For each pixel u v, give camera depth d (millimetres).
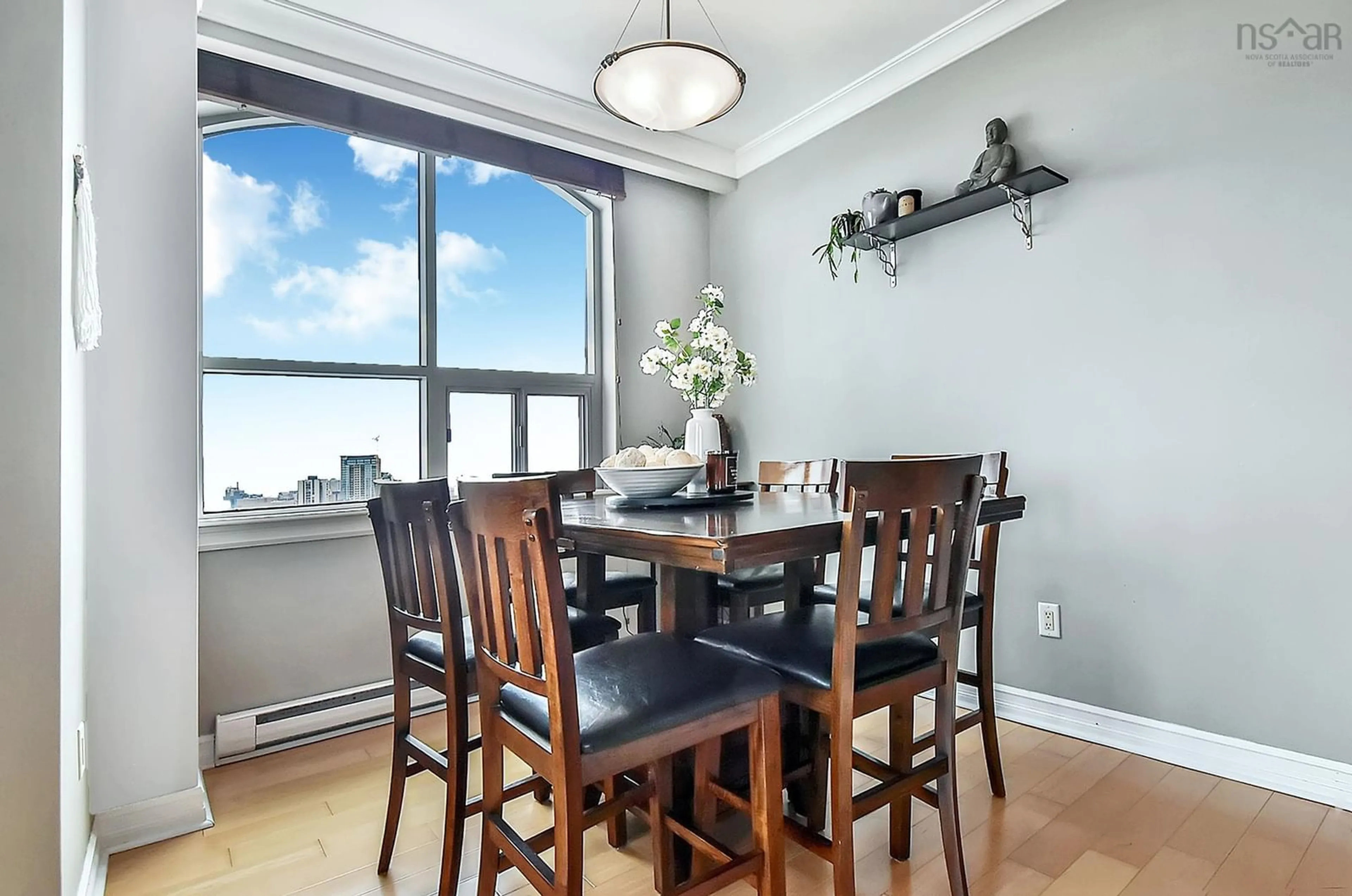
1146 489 2129
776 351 3439
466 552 1269
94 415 1756
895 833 1624
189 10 1920
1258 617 1915
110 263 1788
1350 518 1767
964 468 1388
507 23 2445
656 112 2074
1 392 1279
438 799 1999
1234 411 1953
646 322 3559
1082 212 2270
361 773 2174
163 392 1860
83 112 1650
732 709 1208
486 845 1295
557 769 1055
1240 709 1949
